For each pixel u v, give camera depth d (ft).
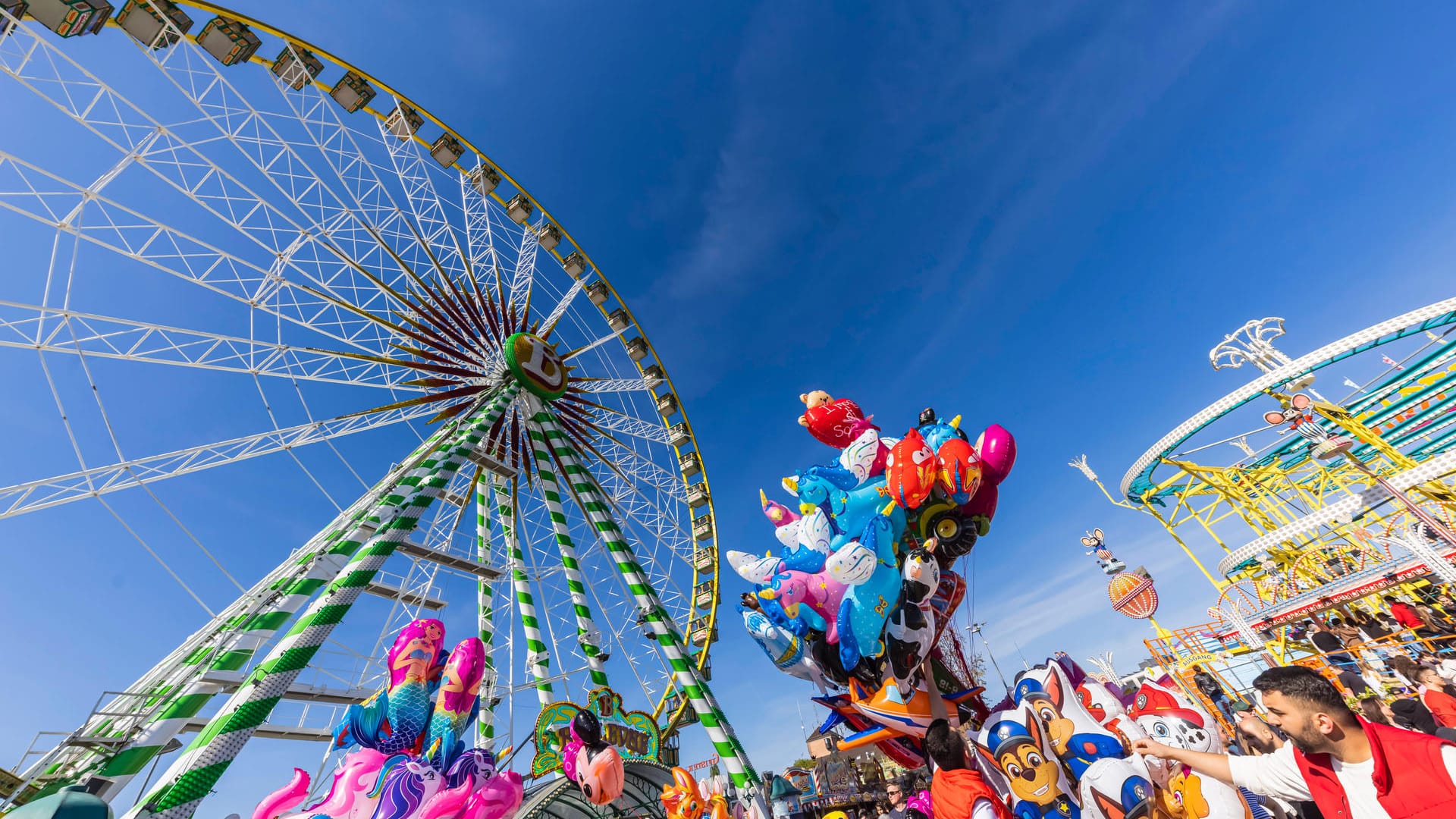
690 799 46.83
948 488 36.50
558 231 107.04
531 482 90.74
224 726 38.29
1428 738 12.00
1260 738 22.58
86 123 57.77
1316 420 65.62
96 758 38.96
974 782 16.94
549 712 48.88
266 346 69.26
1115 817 21.91
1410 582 56.95
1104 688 26.63
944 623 35.55
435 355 81.00
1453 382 61.62
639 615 73.20
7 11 53.67
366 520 56.80
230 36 68.90
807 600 36.45
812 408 44.80
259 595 57.11
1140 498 87.15
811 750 169.99
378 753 26.53
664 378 118.42
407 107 90.43
